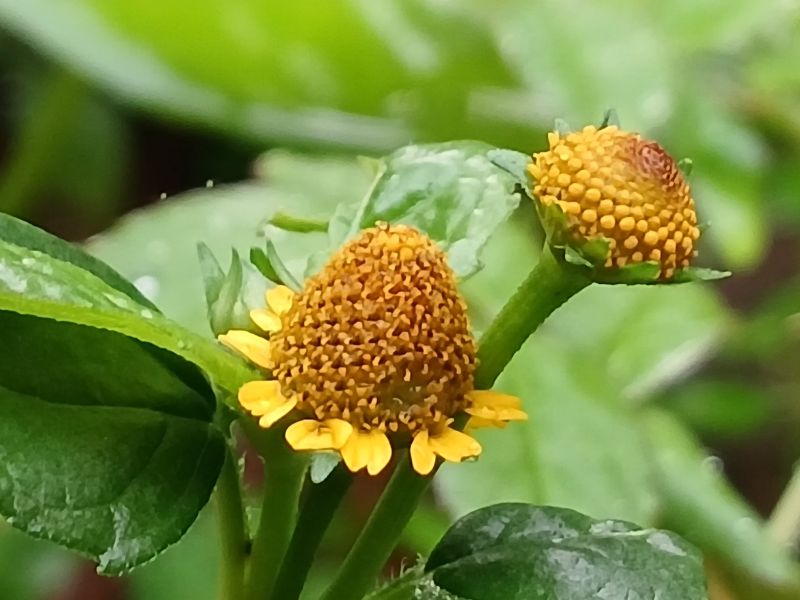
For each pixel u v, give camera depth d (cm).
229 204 21
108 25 23
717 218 23
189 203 21
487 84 24
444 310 13
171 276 20
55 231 35
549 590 13
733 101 24
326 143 24
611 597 12
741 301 34
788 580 20
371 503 23
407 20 24
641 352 21
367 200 14
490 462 18
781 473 32
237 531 13
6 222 13
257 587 13
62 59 23
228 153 35
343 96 24
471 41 24
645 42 22
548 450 18
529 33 23
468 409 13
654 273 13
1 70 33
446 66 24
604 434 18
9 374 13
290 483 13
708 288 26
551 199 13
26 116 33
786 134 25
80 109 31
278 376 13
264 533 13
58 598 27
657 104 22
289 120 24
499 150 13
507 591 13
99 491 13
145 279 20
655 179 13
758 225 23
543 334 20
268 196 21
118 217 35
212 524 23
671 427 21
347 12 23
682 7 23
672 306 21
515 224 21
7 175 32
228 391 13
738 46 24
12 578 22
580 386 19
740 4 23
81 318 12
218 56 24
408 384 13
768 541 20
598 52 22
